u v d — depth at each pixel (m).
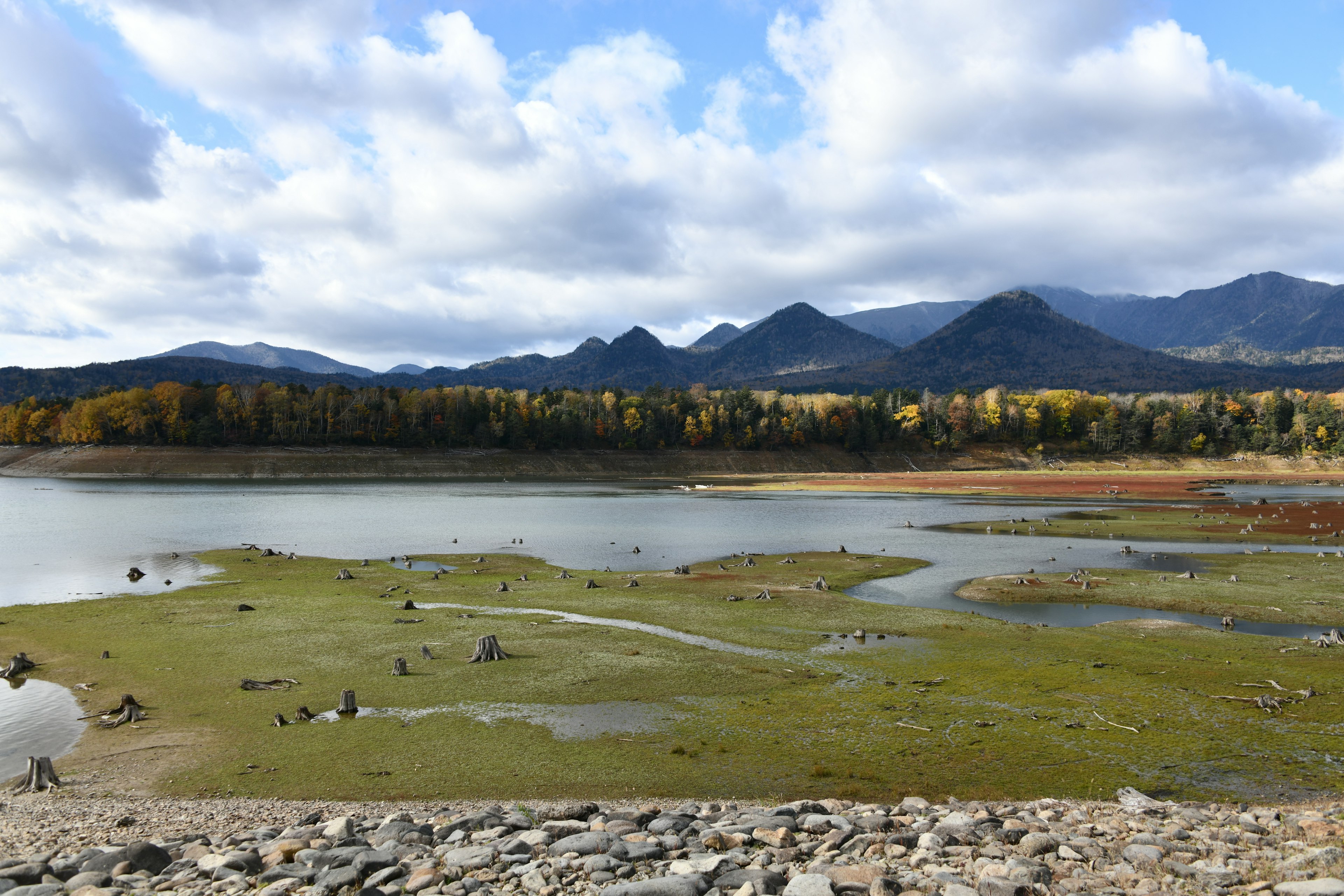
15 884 12.61
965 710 25.86
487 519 97.62
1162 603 45.53
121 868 12.96
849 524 93.38
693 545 74.31
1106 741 22.81
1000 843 13.63
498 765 21.45
